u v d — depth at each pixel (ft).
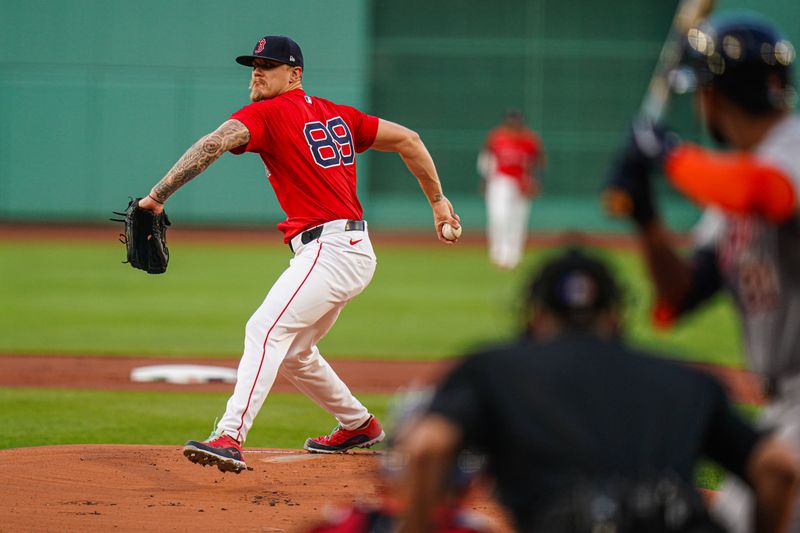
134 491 66.18
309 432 88.94
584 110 348.59
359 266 72.18
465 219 350.64
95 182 339.36
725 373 117.50
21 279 211.61
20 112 337.52
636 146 33.63
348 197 72.64
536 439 29.12
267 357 69.05
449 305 183.93
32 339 142.20
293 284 70.44
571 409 29.35
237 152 70.85
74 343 139.33
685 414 30.09
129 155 339.77
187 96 339.77
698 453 30.32
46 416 93.30
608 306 31.58
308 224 71.77
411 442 28.96
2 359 126.11
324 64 342.44
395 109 352.08
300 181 71.36
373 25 350.64
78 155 338.95
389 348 139.13
